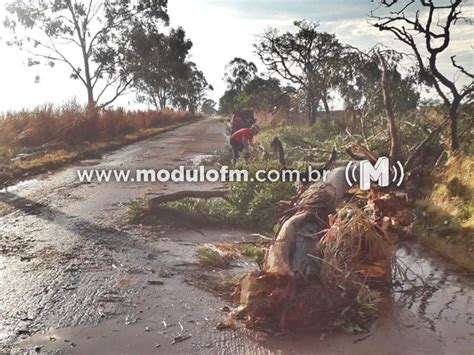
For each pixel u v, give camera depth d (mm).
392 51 11664
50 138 21922
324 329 5223
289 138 20062
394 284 6500
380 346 4910
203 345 4934
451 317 5551
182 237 8750
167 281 6633
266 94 44312
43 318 5508
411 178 10484
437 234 8461
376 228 6309
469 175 9688
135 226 9367
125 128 31609
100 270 7016
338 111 26234
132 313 5641
